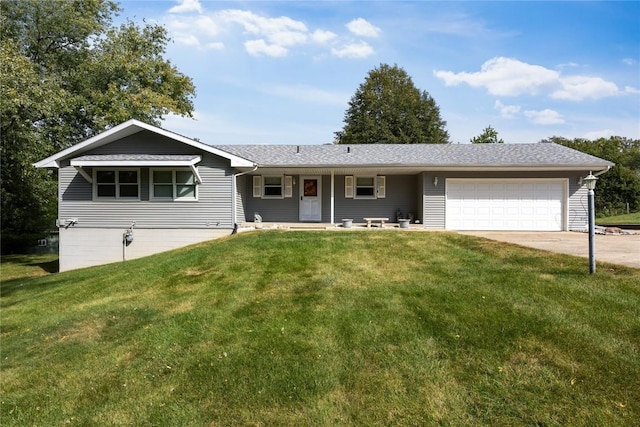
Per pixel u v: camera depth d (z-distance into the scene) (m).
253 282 7.48
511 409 3.24
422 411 3.31
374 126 37.78
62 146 19.17
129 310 6.55
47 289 9.73
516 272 6.82
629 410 3.12
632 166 44.78
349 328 4.92
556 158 15.17
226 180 13.84
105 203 13.90
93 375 4.41
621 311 4.78
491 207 15.14
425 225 15.16
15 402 3.99
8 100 13.81
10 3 19.23
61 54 21.28
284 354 4.38
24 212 21.89
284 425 3.28
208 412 3.52
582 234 13.48
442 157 15.93
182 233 13.88
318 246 10.44
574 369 3.68
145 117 21.31
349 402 3.50
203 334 5.13
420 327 4.79
